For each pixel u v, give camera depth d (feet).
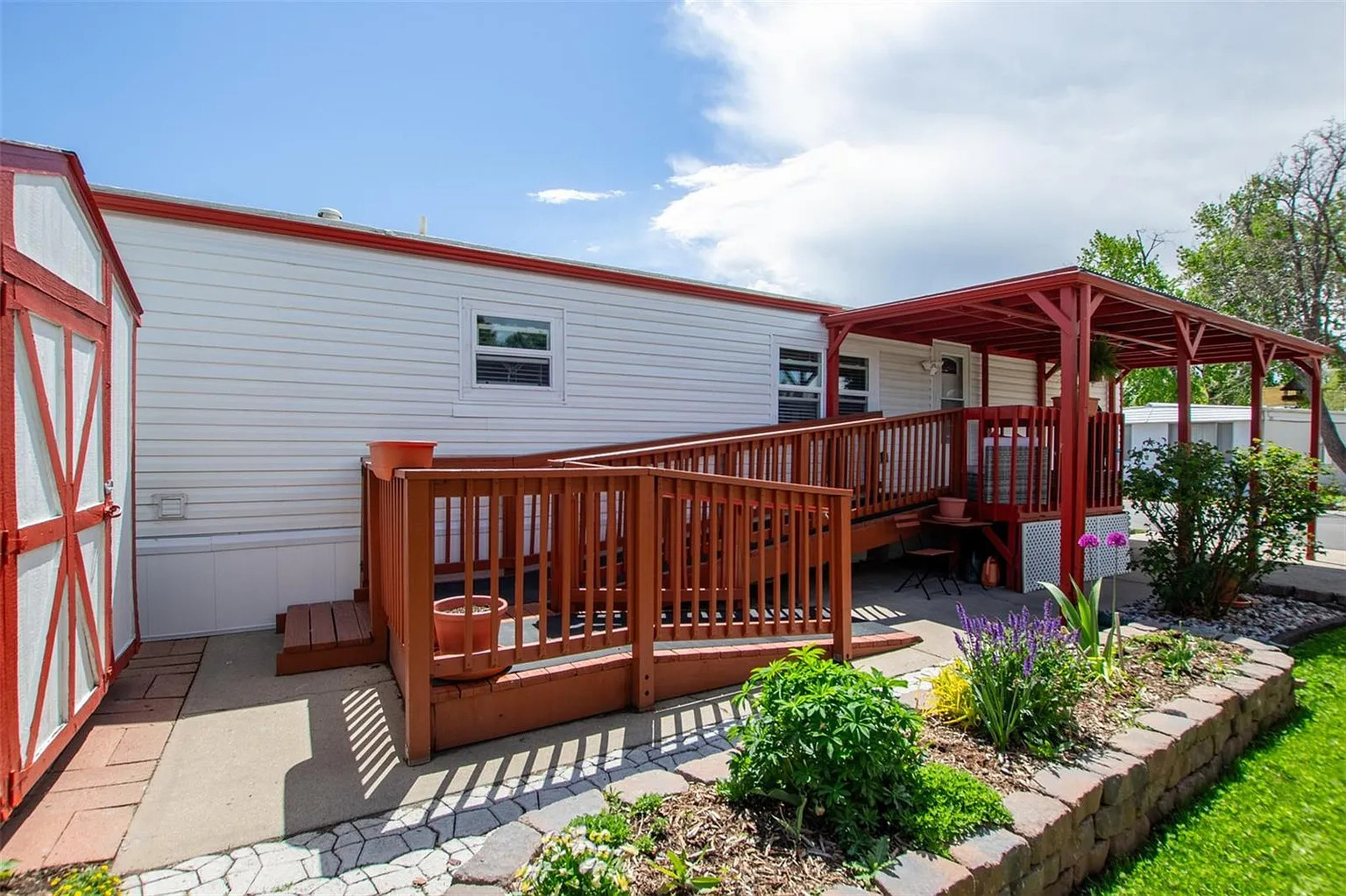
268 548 16.56
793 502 13.28
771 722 6.89
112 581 11.73
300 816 7.93
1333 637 16.83
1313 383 31.30
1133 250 75.56
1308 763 10.34
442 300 18.75
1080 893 7.22
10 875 6.73
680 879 5.48
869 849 6.06
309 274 17.04
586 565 10.69
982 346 33.17
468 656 9.66
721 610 16.61
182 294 15.72
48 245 8.70
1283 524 17.31
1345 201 57.21
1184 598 18.08
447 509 16.51
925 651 14.66
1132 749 8.51
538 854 5.79
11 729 7.36
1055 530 21.98
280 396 16.75
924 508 22.82
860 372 29.04
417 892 6.57
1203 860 7.88
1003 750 8.27
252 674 13.02
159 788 8.57
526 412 20.04
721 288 23.82
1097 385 39.45
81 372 10.05
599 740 10.05
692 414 23.43
